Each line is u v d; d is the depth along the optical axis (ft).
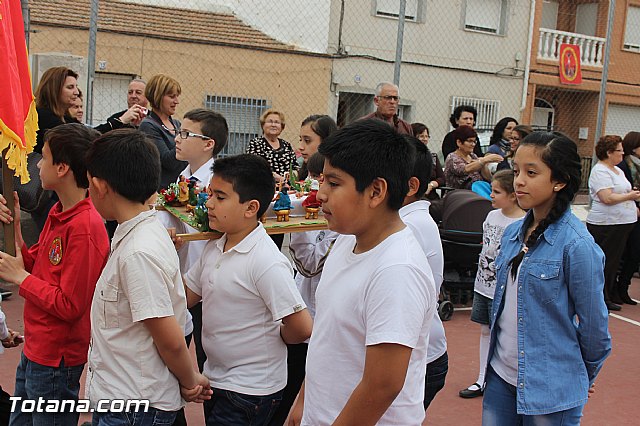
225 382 9.84
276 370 9.98
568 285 9.04
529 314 9.21
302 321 9.68
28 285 9.43
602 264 9.04
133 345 8.53
